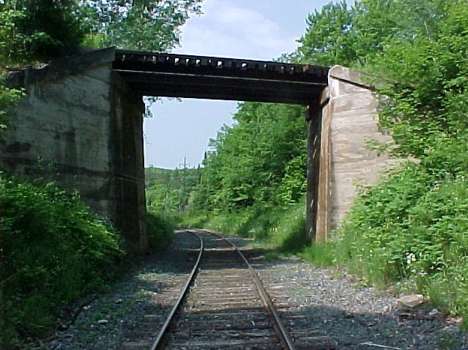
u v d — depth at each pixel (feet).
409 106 56.39
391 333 29.96
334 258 61.52
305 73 79.25
